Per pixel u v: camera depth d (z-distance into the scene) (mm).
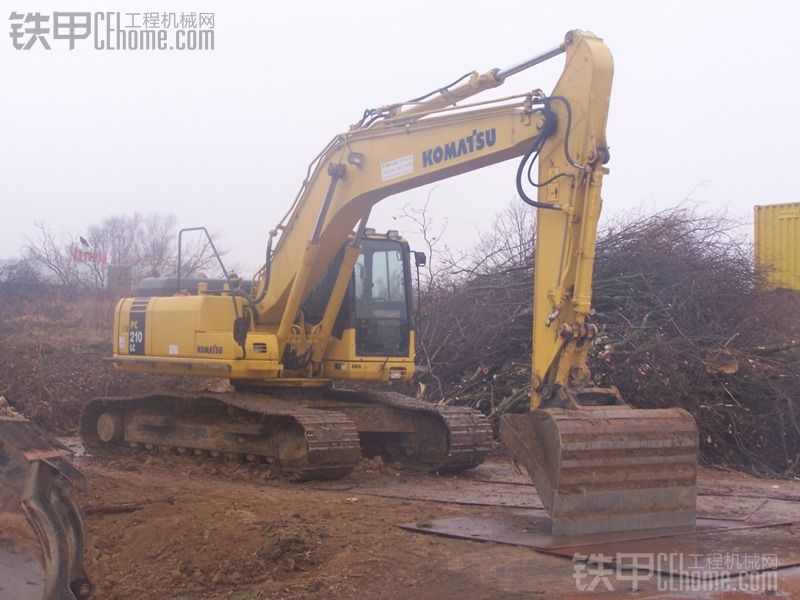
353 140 11008
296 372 12188
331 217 11258
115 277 29797
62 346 19969
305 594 6488
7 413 5391
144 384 18453
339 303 12078
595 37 8469
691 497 8281
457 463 11836
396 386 16203
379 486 10836
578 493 7770
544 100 8609
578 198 8250
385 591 6523
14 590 4965
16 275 27438
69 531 4906
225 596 6531
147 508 8609
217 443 12211
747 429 13641
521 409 14633
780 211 19656
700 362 13977
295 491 10281
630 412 8172
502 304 16203
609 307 15383
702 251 15797
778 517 8867
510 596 6289
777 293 16922
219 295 12547
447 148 9828
